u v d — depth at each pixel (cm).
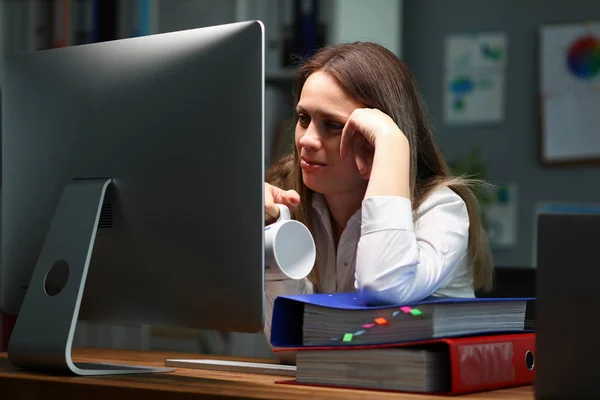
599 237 100
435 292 156
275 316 122
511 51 396
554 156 388
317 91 147
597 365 100
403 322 112
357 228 157
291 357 145
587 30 385
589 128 384
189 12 323
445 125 404
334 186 151
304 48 319
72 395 117
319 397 103
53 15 326
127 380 120
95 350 180
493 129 397
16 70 142
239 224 117
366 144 146
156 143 124
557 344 103
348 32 328
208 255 119
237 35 117
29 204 139
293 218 166
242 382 119
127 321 130
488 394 111
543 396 103
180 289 122
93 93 132
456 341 109
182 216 121
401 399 103
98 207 127
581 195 385
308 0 320
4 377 124
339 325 118
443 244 145
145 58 127
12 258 142
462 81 401
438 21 405
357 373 114
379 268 128
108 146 129
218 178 118
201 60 120
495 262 394
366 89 147
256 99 115
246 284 116
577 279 102
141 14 320
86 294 133
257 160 115
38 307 128
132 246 127
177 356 166
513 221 393
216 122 118
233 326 118
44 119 138
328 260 165
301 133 152
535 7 392
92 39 322
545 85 390
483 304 122
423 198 152
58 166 135
